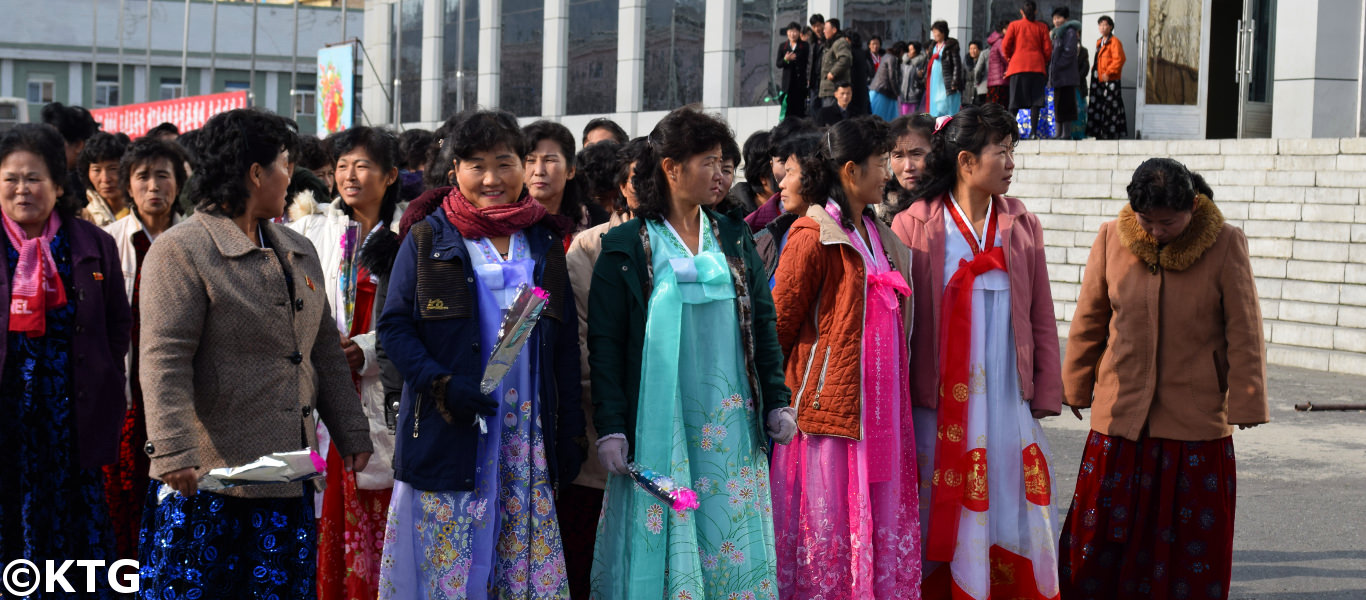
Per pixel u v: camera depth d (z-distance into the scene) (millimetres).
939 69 16344
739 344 3918
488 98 27484
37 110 44094
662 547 3744
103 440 4273
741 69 21719
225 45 44094
